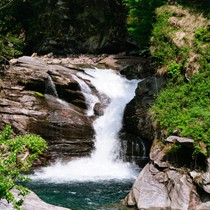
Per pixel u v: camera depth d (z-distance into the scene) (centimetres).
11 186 772
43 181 1486
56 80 2000
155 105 1420
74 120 1844
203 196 1026
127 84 2212
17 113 1811
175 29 1672
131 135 1797
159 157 1211
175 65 1523
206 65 1420
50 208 913
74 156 1772
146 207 1056
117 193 1273
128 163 1755
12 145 791
